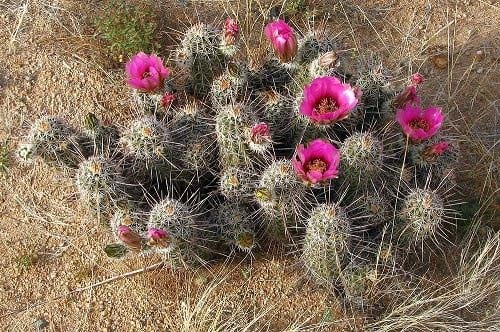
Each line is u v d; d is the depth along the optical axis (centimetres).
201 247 85
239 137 82
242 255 92
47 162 90
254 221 87
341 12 125
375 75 90
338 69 93
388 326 87
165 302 91
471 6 127
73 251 96
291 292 90
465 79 119
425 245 96
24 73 110
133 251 83
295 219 84
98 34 114
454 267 96
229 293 90
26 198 100
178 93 96
